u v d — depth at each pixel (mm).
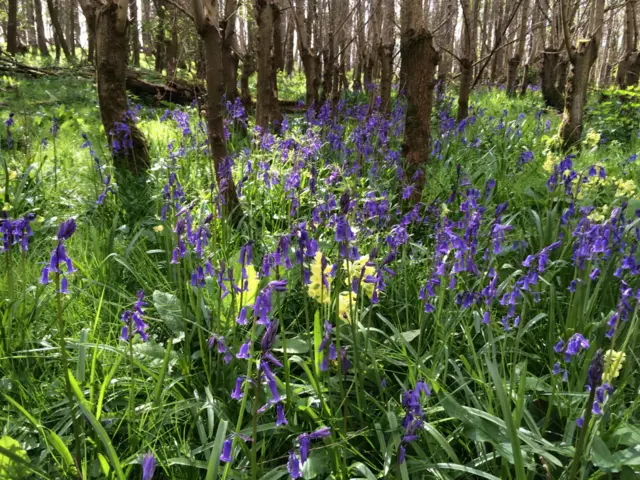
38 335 3107
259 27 7812
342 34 13648
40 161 6008
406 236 3420
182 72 16156
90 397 2508
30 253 4012
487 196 5102
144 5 21562
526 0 13828
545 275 3699
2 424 2562
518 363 3031
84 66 16844
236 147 7562
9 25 21672
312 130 7062
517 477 1978
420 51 4855
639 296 2619
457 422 2662
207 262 2889
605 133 10789
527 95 16953
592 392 1948
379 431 2451
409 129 5074
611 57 26750
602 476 2348
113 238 3910
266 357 1919
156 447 2525
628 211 4836
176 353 2965
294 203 4438
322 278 2559
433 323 3295
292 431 2512
